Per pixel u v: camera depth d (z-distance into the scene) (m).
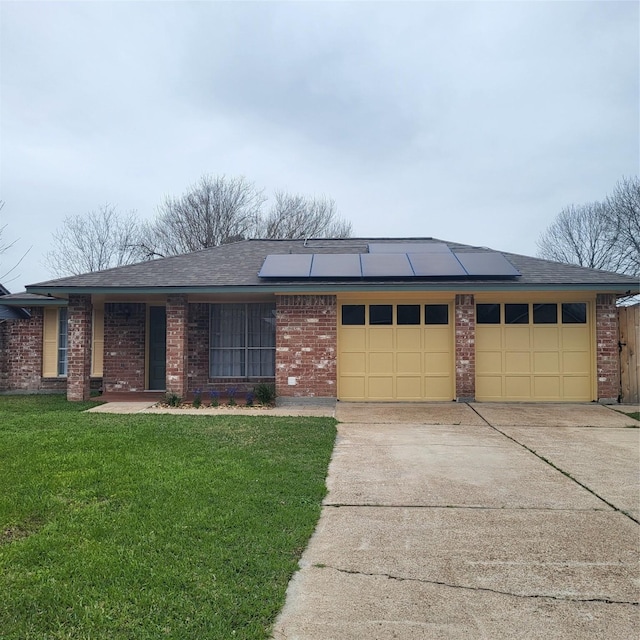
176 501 4.64
